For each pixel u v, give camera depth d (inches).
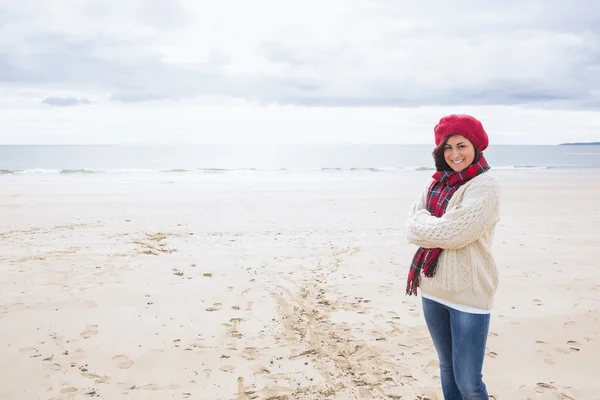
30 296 181.2
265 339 145.5
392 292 195.3
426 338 146.6
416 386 116.0
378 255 265.4
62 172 1076.5
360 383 117.3
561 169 1391.5
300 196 579.5
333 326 156.7
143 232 332.5
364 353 135.4
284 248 282.5
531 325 157.1
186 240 304.8
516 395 112.0
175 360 129.8
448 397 85.6
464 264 74.5
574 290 196.2
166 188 669.3
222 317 164.2
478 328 73.9
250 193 607.5
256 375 121.4
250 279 212.1
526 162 2020.2
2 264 231.1
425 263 78.7
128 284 199.9
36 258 245.6
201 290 194.4
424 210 80.2
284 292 193.9
